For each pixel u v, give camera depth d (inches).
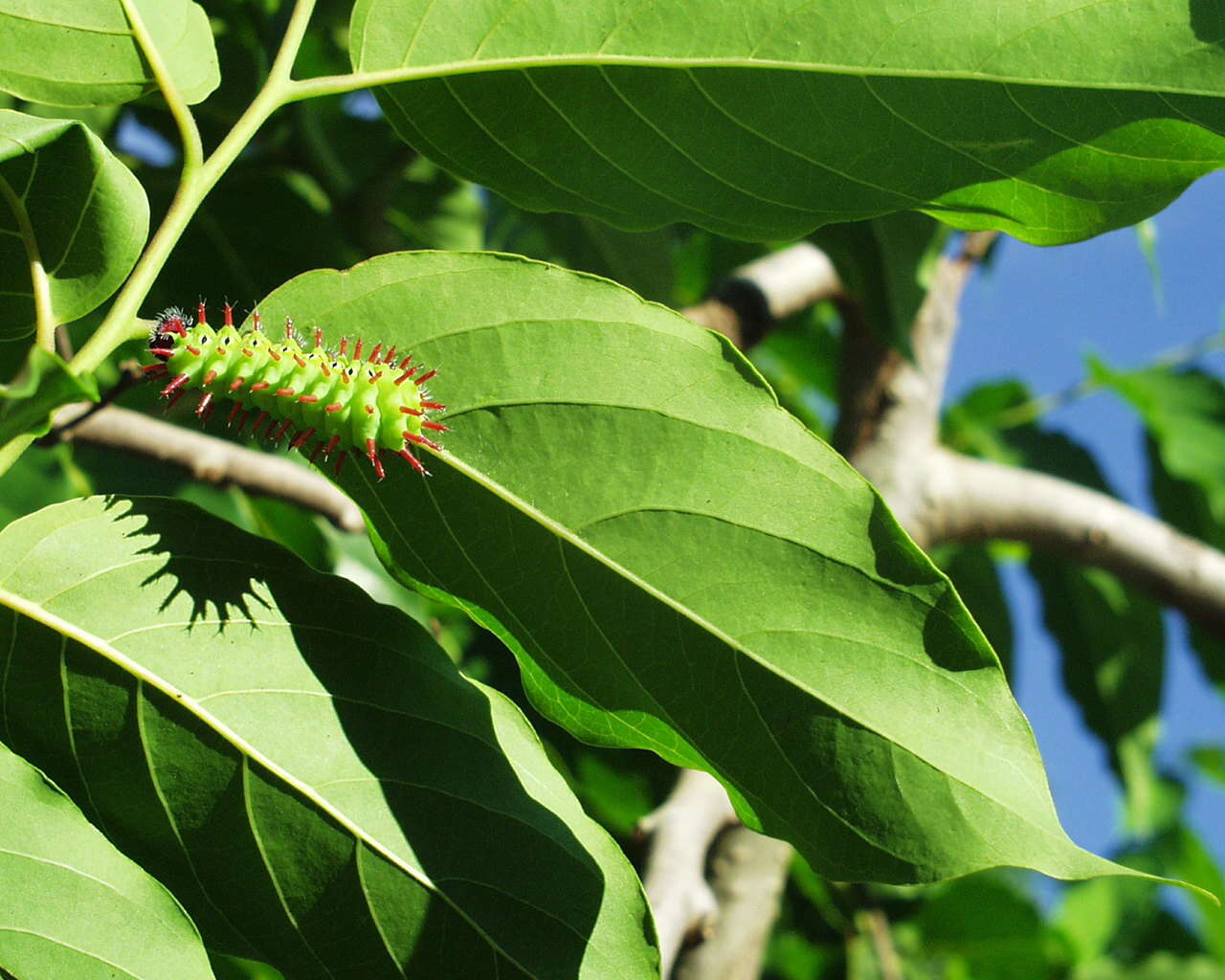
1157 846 61.6
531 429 29.9
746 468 29.7
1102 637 54.7
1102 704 55.1
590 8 30.7
